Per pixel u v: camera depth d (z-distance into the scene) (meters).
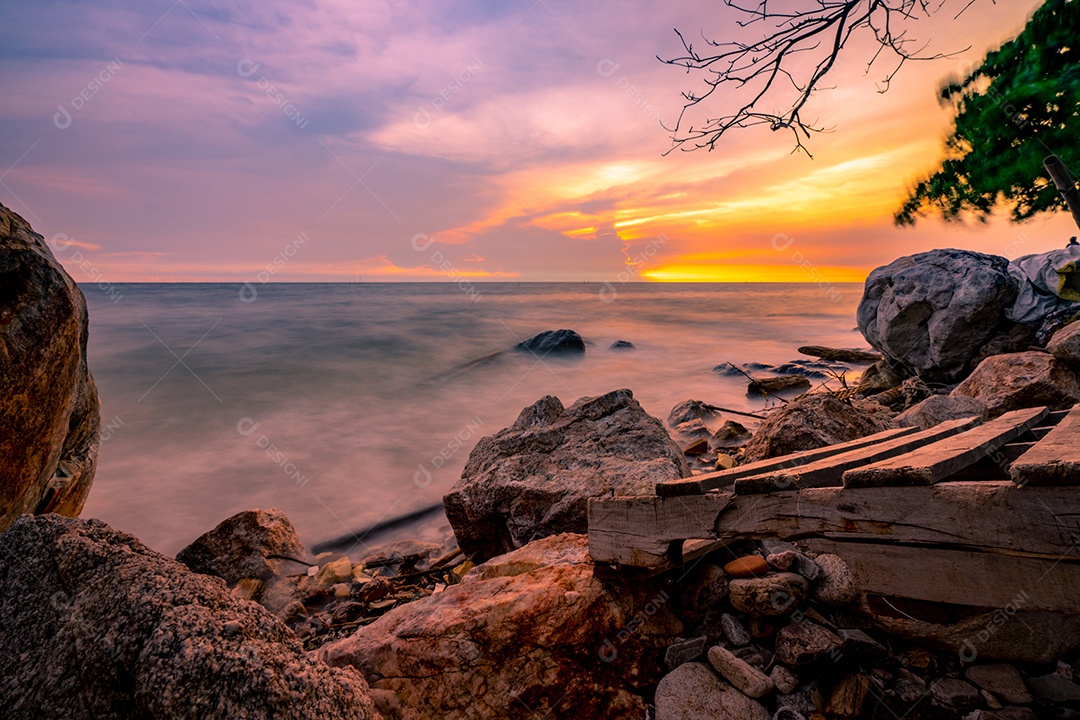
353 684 2.46
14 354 3.54
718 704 2.71
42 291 3.75
